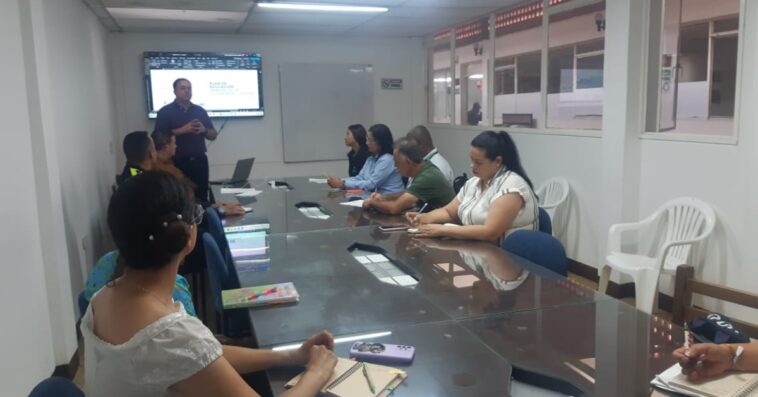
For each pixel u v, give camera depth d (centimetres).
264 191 448
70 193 346
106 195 523
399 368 137
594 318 170
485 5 525
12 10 246
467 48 634
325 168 730
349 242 266
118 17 540
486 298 188
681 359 130
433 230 274
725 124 338
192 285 363
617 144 399
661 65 381
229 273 236
